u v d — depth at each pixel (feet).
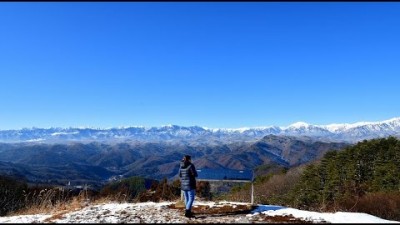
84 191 79.15
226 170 62.49
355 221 47.47
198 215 50.88
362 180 146.72
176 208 57.57
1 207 89.66
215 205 59.82
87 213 52.37
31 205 75.41
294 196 163.63
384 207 88.99
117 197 85.87
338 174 153.58
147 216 49.55
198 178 62.54
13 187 116.06
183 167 49.90
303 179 181.98
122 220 45.98
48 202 72.59
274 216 50.03
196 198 90.12
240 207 56.59
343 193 140.56
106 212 53.26
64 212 55.47
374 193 110.01
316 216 50.98
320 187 156.35
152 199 88.99
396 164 141.28
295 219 47.80
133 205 62.90
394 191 110.73
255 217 49.24
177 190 99.35
